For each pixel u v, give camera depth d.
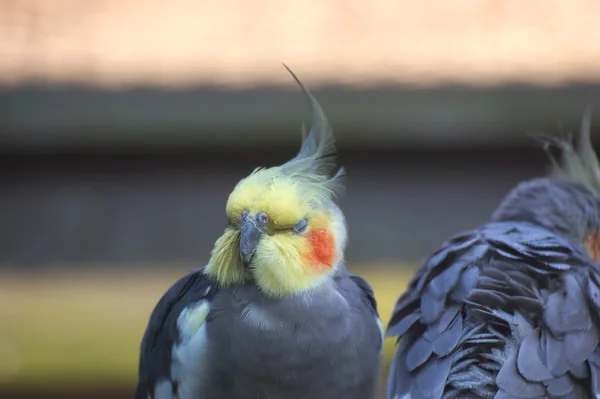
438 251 5.02
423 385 4.39
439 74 7.16
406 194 7.66
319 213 4.84
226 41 7.63
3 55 7.44
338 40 7.61
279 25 7.83
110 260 7.70
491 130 7.23
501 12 7.92
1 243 7.71
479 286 4.62
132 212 7.70
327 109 7.14
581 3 7.97
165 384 4.82
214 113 7.20
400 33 7.68
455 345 4.46
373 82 7.12
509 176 7.57
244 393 4.72
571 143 6.59
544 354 4.32
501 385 4.22
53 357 9.23
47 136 7.29
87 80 7.20
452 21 7.82
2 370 9.20
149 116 7.22
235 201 4.77
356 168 7.63
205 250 7.66
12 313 9.27
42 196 7.72
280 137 7.29
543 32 7.64
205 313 4.75
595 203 5.68
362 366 4.80
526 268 4.72
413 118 7.19
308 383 4.71
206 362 4.69
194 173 7.66
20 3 8.08
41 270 7.74
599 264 5.11
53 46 7.55
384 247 7.68
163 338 4.90
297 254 4.72
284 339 4.69
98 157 7.68
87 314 9.17
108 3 8.15
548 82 7.10
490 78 7.12
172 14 8.00
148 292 9.11
